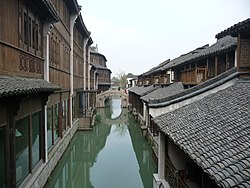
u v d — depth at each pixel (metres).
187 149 5.23
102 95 48.91
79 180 14.09
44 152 11.51
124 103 50.22
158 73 32.47
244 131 5.10
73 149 20.17
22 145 8.79
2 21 7.46
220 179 3.70
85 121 24.45
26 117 9.27
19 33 8.93
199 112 7.64
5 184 7.20
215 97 8.74
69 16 20.38
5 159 7.16
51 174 12.50
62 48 17.00
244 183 3.41
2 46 7.39
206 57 14.96
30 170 9.56
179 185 7.67
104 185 13.32
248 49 9.84
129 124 31.70
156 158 14.88
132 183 13.52
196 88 10.18
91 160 17.58
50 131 13.45
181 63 19.00
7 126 7.23
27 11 9.73
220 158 4.30
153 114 9.79
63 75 17.39
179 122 7.34
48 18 11.79
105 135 25.52
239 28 8.88
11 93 5.80
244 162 3.91
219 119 6.34
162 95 20.09
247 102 6.93
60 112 16.23
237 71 10.02
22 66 9.13
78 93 25.83
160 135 9.44
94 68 40.72
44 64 12.00
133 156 18.39
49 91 9.84
